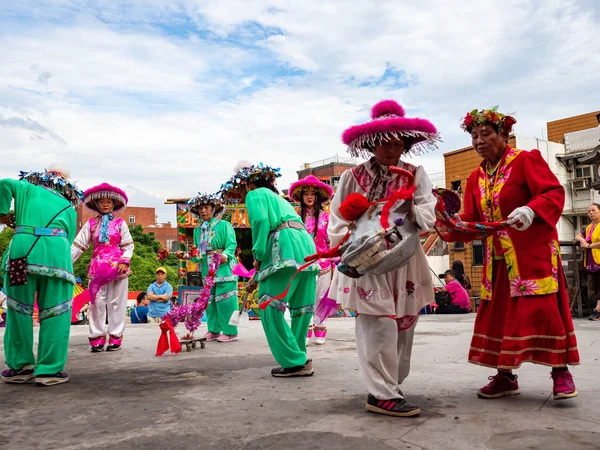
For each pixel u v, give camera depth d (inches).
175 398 141.6
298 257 174.2
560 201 127.6
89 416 125.3
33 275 166.4
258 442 103.2
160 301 441.4
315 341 254.2
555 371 131.5
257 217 176.6
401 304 126.3
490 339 137.6
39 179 176.7
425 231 119.6
